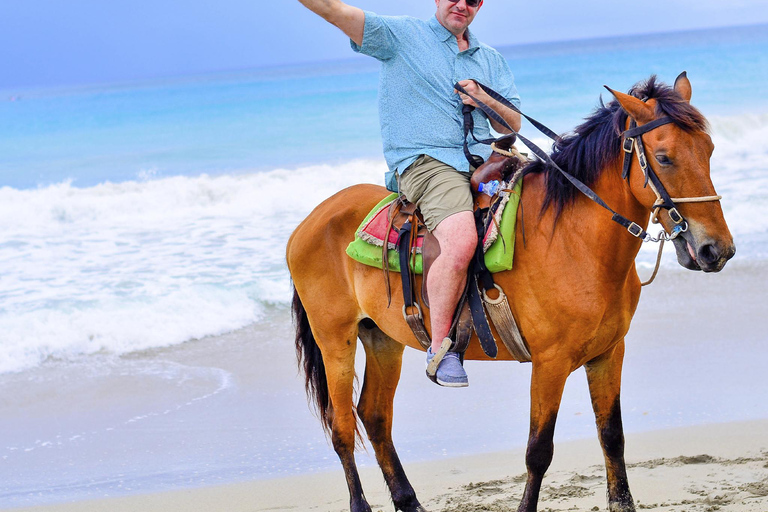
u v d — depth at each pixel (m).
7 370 6.67
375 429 4.15
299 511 4.21
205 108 29.28
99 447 5.21
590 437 4.99
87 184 15.70
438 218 3.44
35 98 63.06
